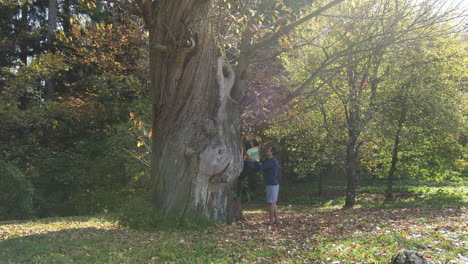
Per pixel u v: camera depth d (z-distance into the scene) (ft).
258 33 33.40
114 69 66.74
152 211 28.43
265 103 34.86
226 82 30.55
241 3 36.45
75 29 64.23
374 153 61.62
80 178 60.03
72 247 21.52
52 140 71.20
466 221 28.14
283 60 51.16
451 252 18.57
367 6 45.19
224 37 34.88
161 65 29.37
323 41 49.44
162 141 29.78
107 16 72.13
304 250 19.70
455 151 60.64
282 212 50.55
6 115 58.70
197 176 28.84
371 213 38.60
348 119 52.49
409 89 51.16
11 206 46.75
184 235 24.97
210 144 28.86
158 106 30.12
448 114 51.21
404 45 43.21
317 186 96.58
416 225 26.86
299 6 57.16
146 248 20.92
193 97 29.22
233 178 29.99
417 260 15.67
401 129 53.57
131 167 54.85
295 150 60.85
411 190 75.97
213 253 19.70
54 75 70.69
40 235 26.25
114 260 18.40
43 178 61.00
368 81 51.52
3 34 72.64
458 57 50.62
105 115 69.77
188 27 27.86
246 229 27.20
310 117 51.47
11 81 60.08
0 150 60.90
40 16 82.99
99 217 41.81
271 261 17.89
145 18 30.48
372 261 17.13
